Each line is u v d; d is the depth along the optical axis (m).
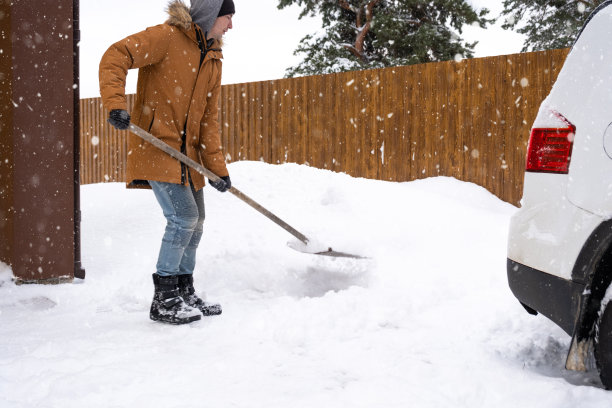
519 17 14.31
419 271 4.20
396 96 8.09
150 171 3.25
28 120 4.08
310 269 4.38
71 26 4.24
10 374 2.37
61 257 4.18
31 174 4.09
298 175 6.86
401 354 2.66
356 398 2.16
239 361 2.56
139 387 2.23
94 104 12.04
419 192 6.57
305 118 9.09
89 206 6.24
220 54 3.51
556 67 6.80
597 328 2.19
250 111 9.78
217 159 3.64
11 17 4.01
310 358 2.64
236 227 5.34
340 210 5.79
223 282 4.23
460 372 2.39
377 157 8.31
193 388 2.24
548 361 2.65
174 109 3.31
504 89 7.18
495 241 4.88
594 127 2.21
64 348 2.72
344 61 14.69
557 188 2.30
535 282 2.36
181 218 3.31
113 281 4.18
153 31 3.20
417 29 15.39
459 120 7.55
